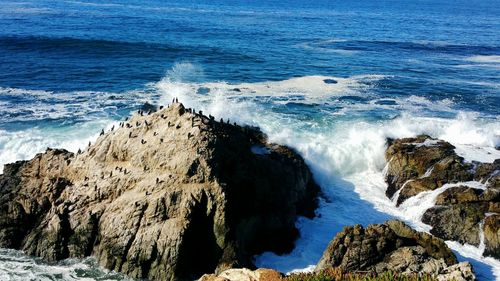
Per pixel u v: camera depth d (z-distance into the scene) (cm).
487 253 2692
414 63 7438
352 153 3669
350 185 3484
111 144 2795
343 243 2464
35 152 3416
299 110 4572
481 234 2764
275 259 2616
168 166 2594
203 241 2484
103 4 14112
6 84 4966
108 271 2456
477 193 2964
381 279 2067
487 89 5903
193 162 2550
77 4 13388
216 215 2486
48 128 3803
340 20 13688
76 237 2558
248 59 6906
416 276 2131
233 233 2497
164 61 6469
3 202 2706
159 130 2764
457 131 4084
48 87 4966
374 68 6850
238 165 2706
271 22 12012
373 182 3534
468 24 14362
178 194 2489
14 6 11569
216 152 2616
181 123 2758
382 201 3294
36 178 2823
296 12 15750
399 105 4997
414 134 3991
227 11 14600
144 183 2575
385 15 16550
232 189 2570
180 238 2384
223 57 6950
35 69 5600
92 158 2786
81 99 4634
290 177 2997
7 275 2391
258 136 3538
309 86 5566
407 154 3434
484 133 4044
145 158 2666
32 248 2570
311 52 7850
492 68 7319
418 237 2553
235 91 5159
